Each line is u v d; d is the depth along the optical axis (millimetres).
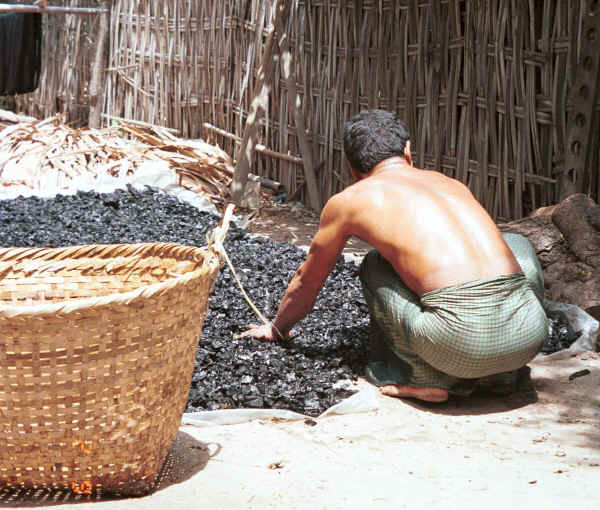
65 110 9312
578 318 4539
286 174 7871
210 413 3396
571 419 3502
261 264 5082
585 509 2523
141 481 2613
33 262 3131
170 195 6758
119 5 8781
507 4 5867
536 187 6031
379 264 3721
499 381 3705
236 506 2570
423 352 3465
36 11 8102
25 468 2471
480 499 2621
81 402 2391
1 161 7375
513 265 3447
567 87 5695
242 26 7840
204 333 4074
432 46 6445
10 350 2281
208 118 8375
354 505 2584
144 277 3137
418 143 6699
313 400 3566
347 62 7090
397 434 3309
